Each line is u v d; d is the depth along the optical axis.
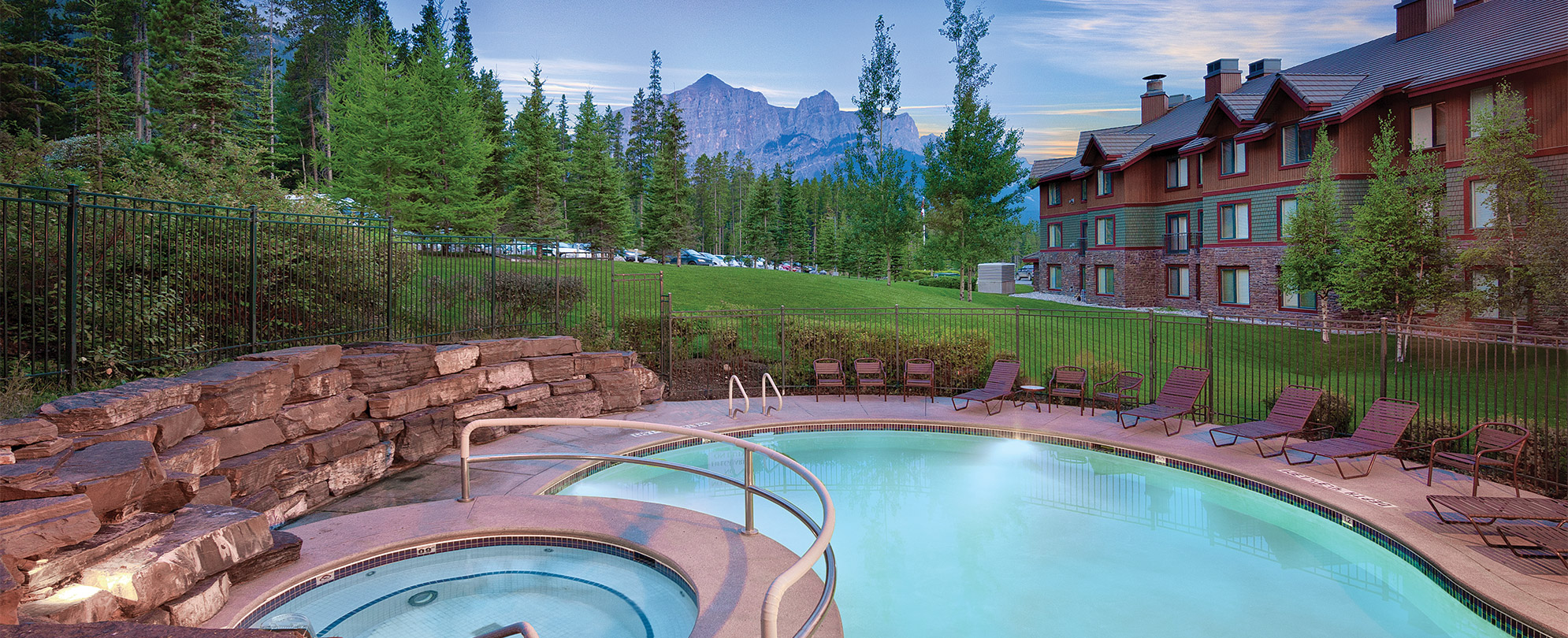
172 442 6.16
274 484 7.22
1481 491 8.20
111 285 8.83
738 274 33.03
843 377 14.73
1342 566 7.18
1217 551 7.50
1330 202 25.14
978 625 5.91
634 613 5.76
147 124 53.28
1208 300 35.41
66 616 3.88
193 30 52.06
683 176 72.06
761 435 12.13
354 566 6.04
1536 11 25.61
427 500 8.06
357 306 11.43
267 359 8.03
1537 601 5.48
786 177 87.44
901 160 47.44
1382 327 9.92
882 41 46.53
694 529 6.73
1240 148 33.59
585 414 12.36
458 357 10.78
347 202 15.45
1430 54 27.98
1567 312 20.08
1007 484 9.84
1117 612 6.14
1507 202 20.94
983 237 40.00
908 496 9.38
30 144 23.03
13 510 3.94
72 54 44.12
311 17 77.00
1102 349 21.31
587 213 51.94
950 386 15.23
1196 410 12.80
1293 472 9.06
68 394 6.93
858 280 39.75
